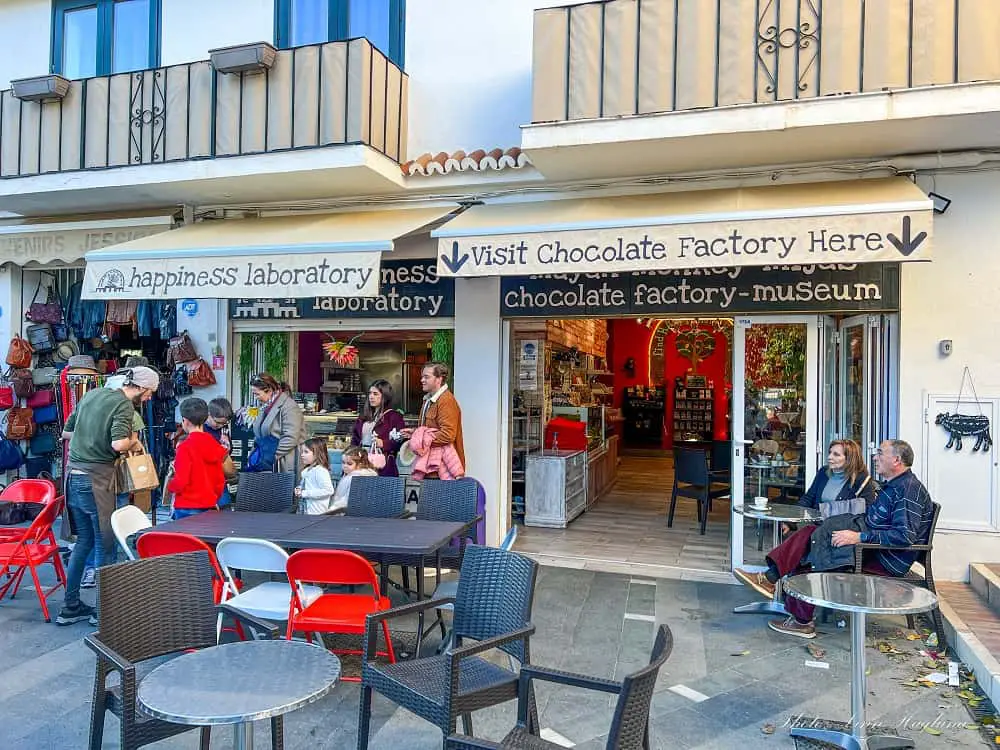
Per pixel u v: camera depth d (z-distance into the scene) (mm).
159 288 6395
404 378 8977
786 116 5309
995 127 5258
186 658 2816
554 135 5812
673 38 5652
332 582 3869
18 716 3832
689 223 5242
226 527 4895
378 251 5848
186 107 6922
